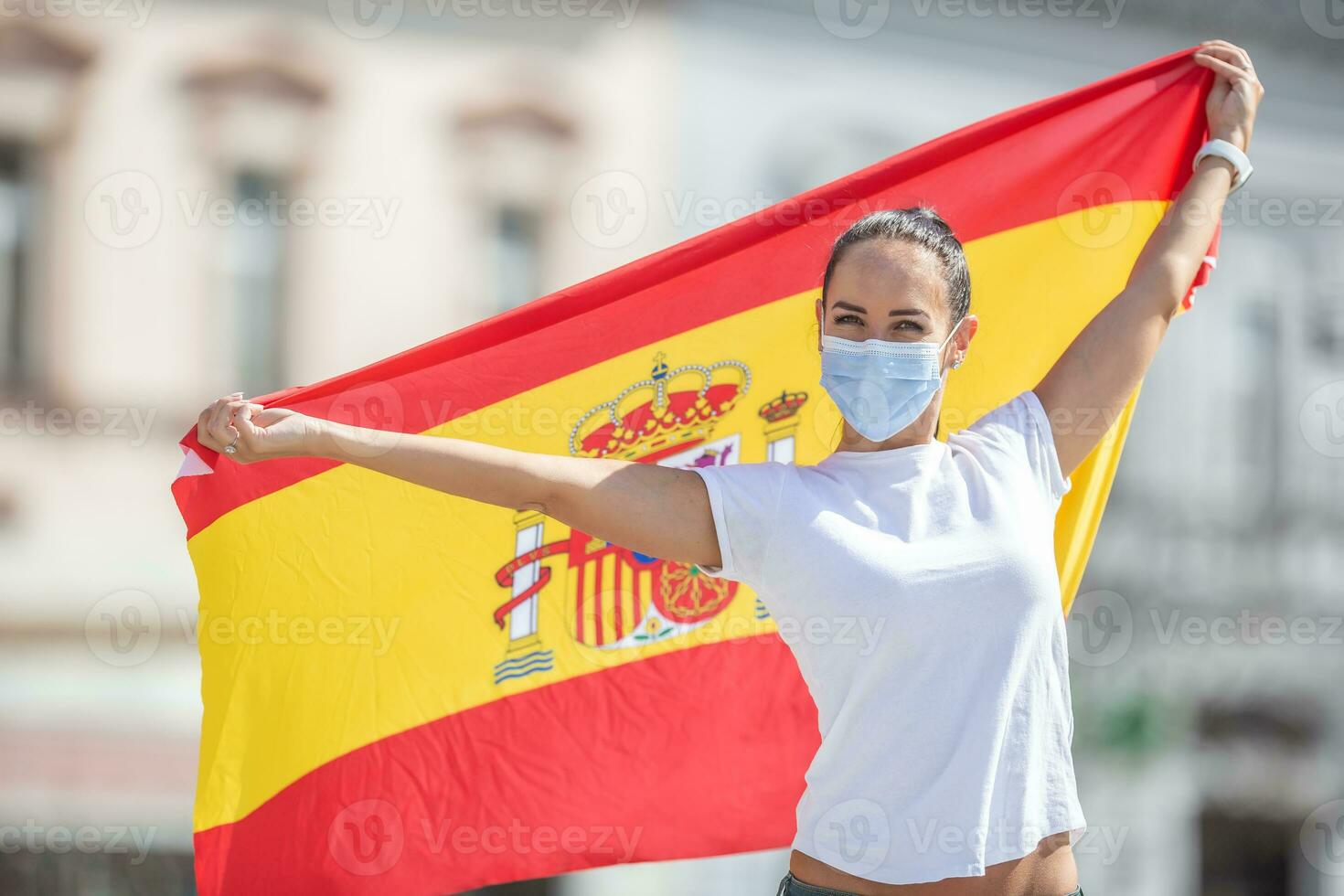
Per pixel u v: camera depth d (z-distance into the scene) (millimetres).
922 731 4867
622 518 5020
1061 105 6961
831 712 5008
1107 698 24188
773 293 6816
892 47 22672
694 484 5062
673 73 21453
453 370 6582
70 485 19016
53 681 18469
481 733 6656
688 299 6773
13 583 18500
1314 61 25969
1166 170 6996
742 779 6805
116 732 18422
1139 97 6988
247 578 6527
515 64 20781
